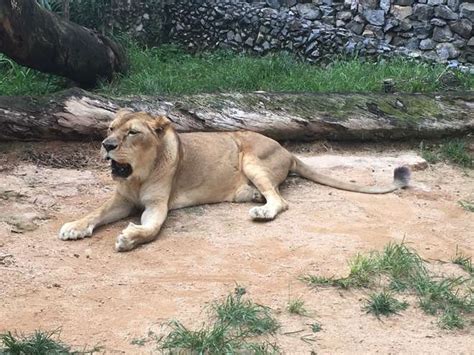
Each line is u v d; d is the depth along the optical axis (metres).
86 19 9.42
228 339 3.44
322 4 9.76
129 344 3.41
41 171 5.70
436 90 7.93
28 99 6.14
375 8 9.50
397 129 6.86
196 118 6.50
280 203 5.12
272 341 3.47
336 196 5.50
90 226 4.68
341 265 4.32
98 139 6.30
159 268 4.22
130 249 4.45
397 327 3.67
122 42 9.23
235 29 9.60
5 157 5.91
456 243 4.81
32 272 4.10
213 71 8.30
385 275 4.20
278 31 9.44
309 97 6.91
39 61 6.87
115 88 7.37
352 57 9.16
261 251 4.48
